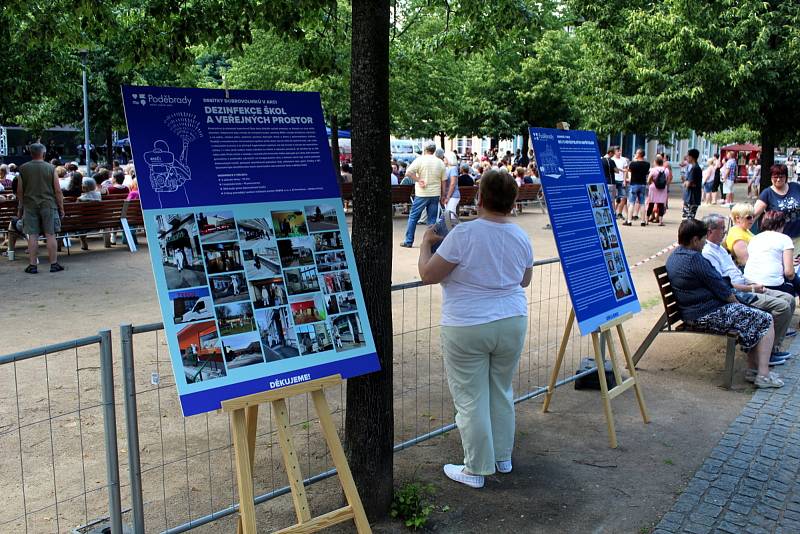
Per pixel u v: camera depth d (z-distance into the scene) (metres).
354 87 3.48
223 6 5.37
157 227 2.87
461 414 4.00
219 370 2.89
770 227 7.19
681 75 11.41
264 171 3.20
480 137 32.59
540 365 6.48
